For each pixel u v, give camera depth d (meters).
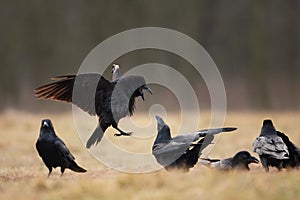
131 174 11.89
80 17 45.69
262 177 11.57
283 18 50.00
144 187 11.00
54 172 14.30
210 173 11.62
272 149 12.73
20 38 44.94
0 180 13.11
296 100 48.03
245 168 12.93
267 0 49.62
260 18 46.31
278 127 22.97
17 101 43.59
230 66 48.97
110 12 45.69
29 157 17.55
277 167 13.02
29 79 44.59
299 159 13.14
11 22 45.00
